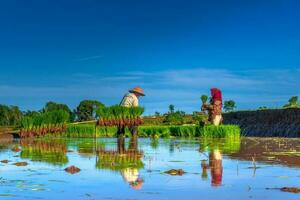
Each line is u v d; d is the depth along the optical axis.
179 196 4.25
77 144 13.93
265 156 8.73
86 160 8.05
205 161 7.73
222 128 18.86
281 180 5.29
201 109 20.61
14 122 38.34
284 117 27.27
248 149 10.91
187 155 9.10
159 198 4.15
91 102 32.31
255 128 30.02
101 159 8.27
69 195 4.36
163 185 4.93
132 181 5.27
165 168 6.64
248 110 32.66
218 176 5.69
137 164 7.27
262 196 4.23
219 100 20.33
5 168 6.76
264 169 6.45
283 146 12.28
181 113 44.19
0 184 5.08
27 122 20.00
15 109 38.81
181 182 5.16
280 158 8.28
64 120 21.19
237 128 19.05
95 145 13.22
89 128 20.69
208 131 19.11
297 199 4.07
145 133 20.77
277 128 27.34
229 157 8.55
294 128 25.31
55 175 5.88
